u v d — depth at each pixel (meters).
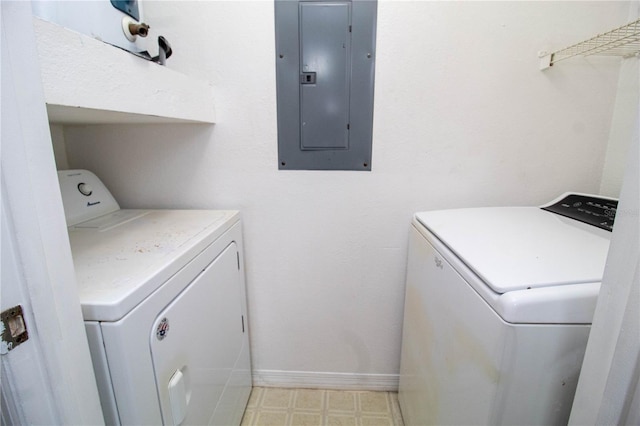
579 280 0.66
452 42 1.27
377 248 1.50
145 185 1.46
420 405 1.18
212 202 1.47
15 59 0.43
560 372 0.65
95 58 0.72
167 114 1.02
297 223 1.48
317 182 1.43
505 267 0.72
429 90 1.32
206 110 1.30
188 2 1.28
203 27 1.30
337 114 1.35
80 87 0.68
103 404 0.65
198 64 1.33
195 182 1.45
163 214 1.34
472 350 0.76
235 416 1.36
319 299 1.58
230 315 1.27
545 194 1.39
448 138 1.36
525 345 0.64
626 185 0.47
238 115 1.37
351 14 1.26
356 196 1.44
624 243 0.48
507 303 0.63
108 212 1.32
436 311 1.01
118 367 0.63
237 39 1.30
